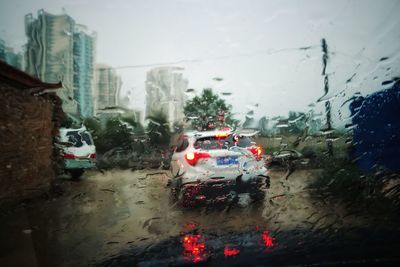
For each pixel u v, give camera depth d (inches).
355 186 181.9
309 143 297.6
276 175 249.0
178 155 204.2
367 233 118.4
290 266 94.7
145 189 250.2
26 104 229.0
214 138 196.9
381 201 155.0
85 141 359.3
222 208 173.6
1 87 199.8
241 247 113.8
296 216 148.5
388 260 95.1
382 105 203.8
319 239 115.8
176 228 144.6
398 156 192.7
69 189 280.7
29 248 128.6
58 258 117.3
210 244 119.6
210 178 185.0
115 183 299.0
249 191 195.3
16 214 189.5
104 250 123.0
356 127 218.5
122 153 436.5
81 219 172.6
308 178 229.9
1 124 196.5
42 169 248.1
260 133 312.7
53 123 273.0
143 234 139.7
